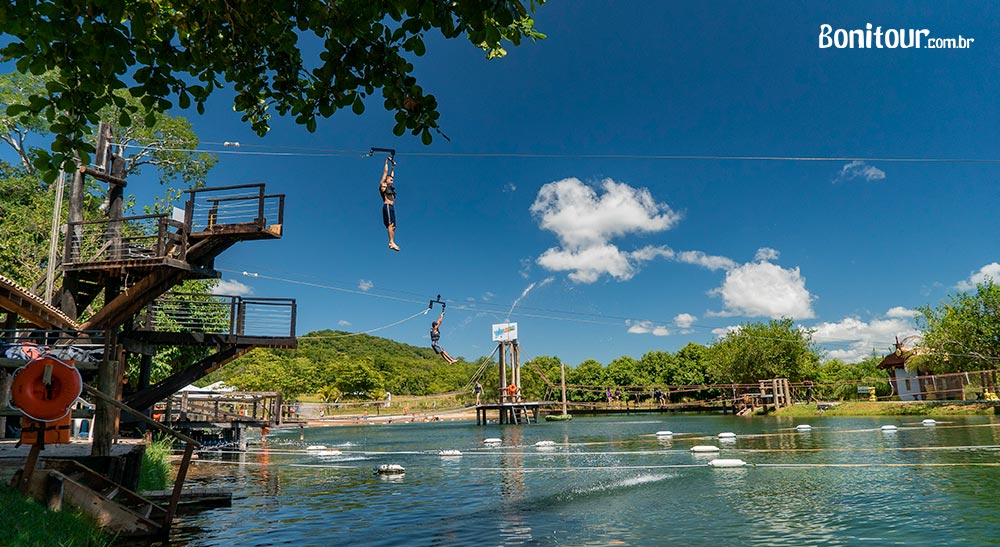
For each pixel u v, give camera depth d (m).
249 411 43.59
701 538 9.20
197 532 9.99
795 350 71.06
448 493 14.16
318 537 9.62
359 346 191.62
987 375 44.41
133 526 9.46
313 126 5.79
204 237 18.91
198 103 5.90
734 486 14.14
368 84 5.48
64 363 8.54
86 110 5.42
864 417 46.06
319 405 81.44
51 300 18.56
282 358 119.31
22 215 32.53
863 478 14.62
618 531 9.80
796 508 11.27
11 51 5.09
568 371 112.88
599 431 42.62
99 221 18.88
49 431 8.41
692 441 29.09
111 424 10.88
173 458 22.86
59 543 7.05
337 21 5.12
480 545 9.01
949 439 23.75
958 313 50.28
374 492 14.49
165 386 21.55
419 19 4.77
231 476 17.89
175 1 5.62
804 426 34.50
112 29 5.15
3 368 10.27
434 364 169.38
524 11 4.49
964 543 8.49
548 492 14.00
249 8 5.57
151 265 17.89
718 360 79.31
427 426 62.41
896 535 9.06
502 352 68.38
